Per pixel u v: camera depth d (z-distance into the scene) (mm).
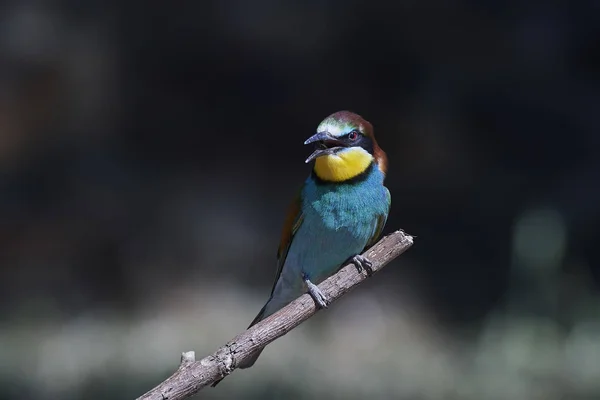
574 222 14805
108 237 15031
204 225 15469
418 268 14648
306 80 17297
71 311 13727
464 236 15461
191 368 3883
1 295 13945
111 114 16703
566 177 16016
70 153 16094
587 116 16562
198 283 14359
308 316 4238
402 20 17047
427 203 16109
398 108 17016
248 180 16750
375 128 16891
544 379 10477
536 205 15398
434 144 16656
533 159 16469
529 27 16938
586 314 11469
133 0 16828
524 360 10805
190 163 16859
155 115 16938
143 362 11422
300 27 17188
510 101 16750
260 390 10156
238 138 17188
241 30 17141
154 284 14312
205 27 17078
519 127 16625
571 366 10664
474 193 16156
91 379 10594
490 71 16969
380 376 10891
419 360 11562
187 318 13383
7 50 16016
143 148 16797
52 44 16281
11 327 12961
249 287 14336
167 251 14938
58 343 12188
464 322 13156
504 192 16047
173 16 16984
